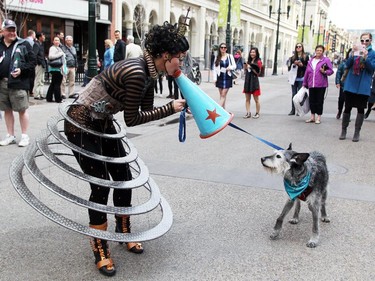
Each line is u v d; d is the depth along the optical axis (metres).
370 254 3.87
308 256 3.80
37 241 3.93
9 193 5.08
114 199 3.80
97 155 3.30
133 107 3.19
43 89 15.05
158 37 3.13
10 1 15.40
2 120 9.51
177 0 32.81
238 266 3.60
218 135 9.02
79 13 22.53
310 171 3.85
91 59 14.38
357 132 8.67
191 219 4.55
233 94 18.09
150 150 7.49
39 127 8.97
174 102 3.43
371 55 8.16
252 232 4.28
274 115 12.34
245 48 50.31
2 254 3.67
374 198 5.30
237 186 5.63
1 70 6.92
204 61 38.69
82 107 3.32
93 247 3.48
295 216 4.52
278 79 32.81
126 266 3.56
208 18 38.66
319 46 10.53
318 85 10.59
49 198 4.99
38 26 20.27
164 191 5.36
